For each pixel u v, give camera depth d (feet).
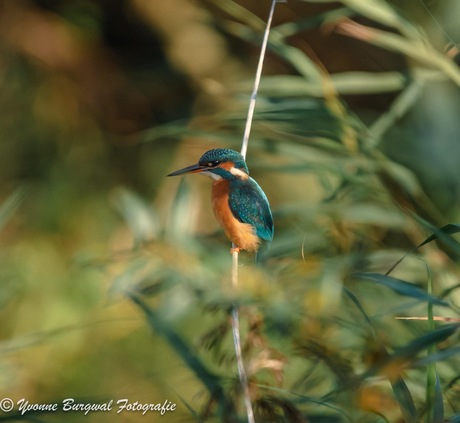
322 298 31.19
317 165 32.14
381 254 31.78
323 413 31.42
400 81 32.40
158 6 36.86
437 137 32.68
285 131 32.17
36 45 35.96
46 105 35.22
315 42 34.94
